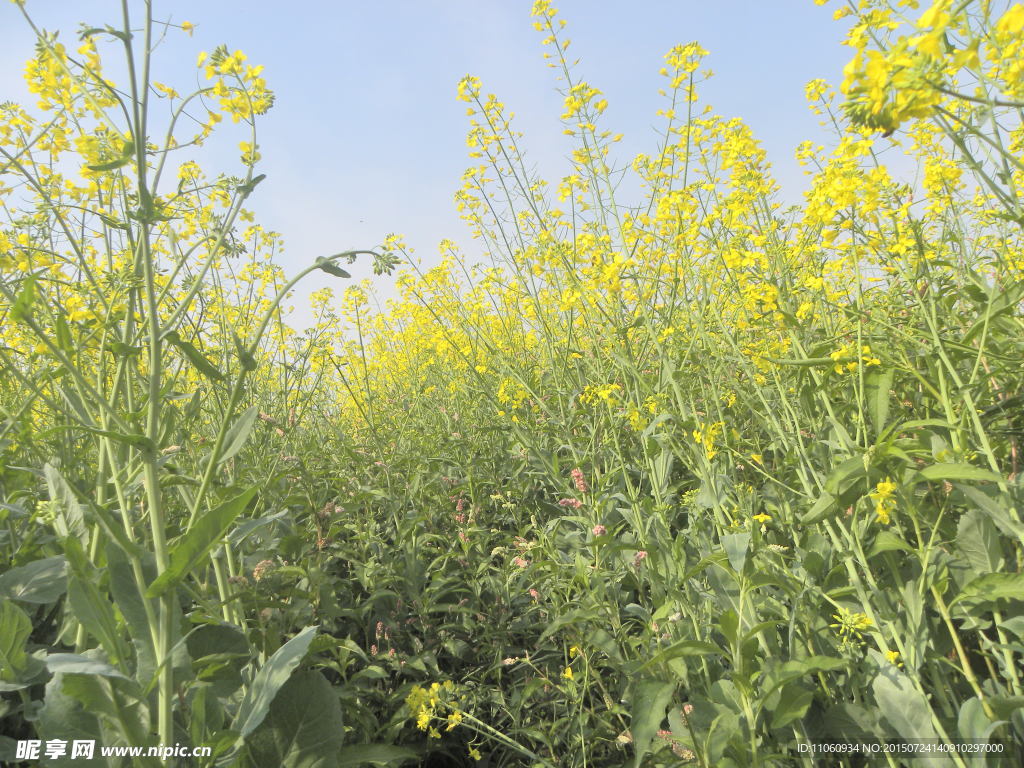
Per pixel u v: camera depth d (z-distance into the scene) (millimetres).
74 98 2260
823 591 1993
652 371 3537
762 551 2023
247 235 4277
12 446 2713
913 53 1139
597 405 3199
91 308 2324
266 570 2441
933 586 1750
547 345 3969
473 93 4379
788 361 2133
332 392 5430
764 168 3348
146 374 2947
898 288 2812
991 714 1552
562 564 2590
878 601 1891
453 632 2920
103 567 1862
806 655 1979
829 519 2111
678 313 3354
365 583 2918
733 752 1762
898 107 1138
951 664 1725
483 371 4477
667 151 3938
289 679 1906
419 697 2197
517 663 2594
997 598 1717
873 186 2033
